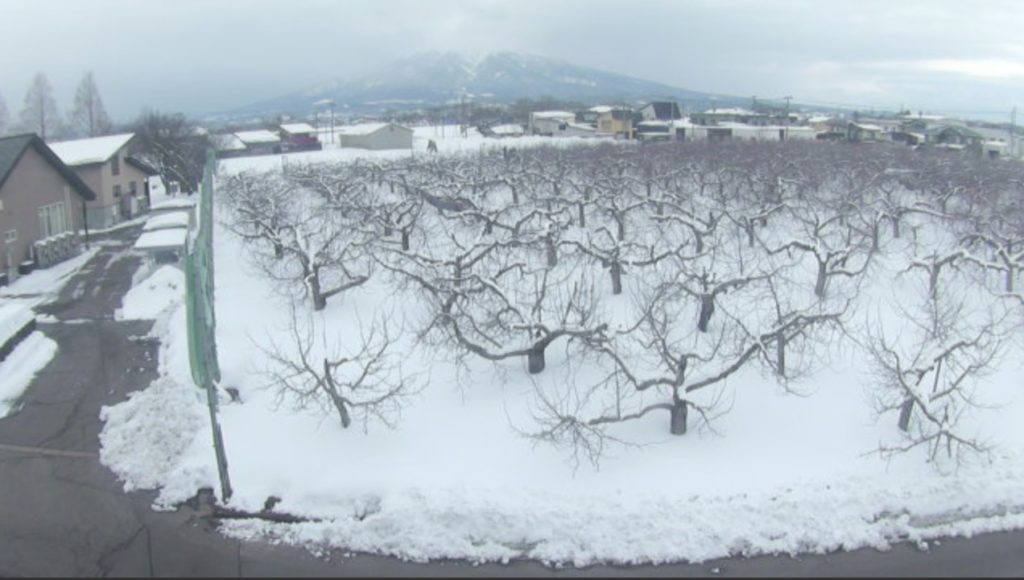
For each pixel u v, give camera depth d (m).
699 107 184.88
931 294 17.23
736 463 11.93
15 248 26.97
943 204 26.36
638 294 17.91
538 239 19.77
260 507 11.25
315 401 13.35
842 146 48.84
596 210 25.95
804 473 11.70
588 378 14.18
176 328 19.14
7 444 13.35
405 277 18.70
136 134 52.66
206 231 22.56
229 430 13.09
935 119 87.12
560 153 43.50
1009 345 16.06
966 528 10.62
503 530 10.43
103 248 32.41
